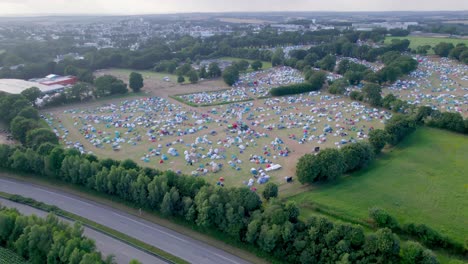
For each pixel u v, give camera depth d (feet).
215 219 306.14
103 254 287.89
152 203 338.34
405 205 343.46
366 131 545.03
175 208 330.13
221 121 609.42
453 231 301.43
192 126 587.68
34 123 510.99
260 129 570.87
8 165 418.31
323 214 331.98
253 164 447.83
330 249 260.01
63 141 524.93
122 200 361.10
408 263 249.96
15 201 363.35
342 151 408.05
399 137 494.18
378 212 305.73
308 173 371.76
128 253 290.76
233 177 416.05
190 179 343.67
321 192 370.53
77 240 257.14
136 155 479.82
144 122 607.78
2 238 284.41
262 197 364.99
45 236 262.88
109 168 384.27
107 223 328.90
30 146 462.19
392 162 436.76
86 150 495.00
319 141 512.22
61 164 391.65
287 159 459.32
